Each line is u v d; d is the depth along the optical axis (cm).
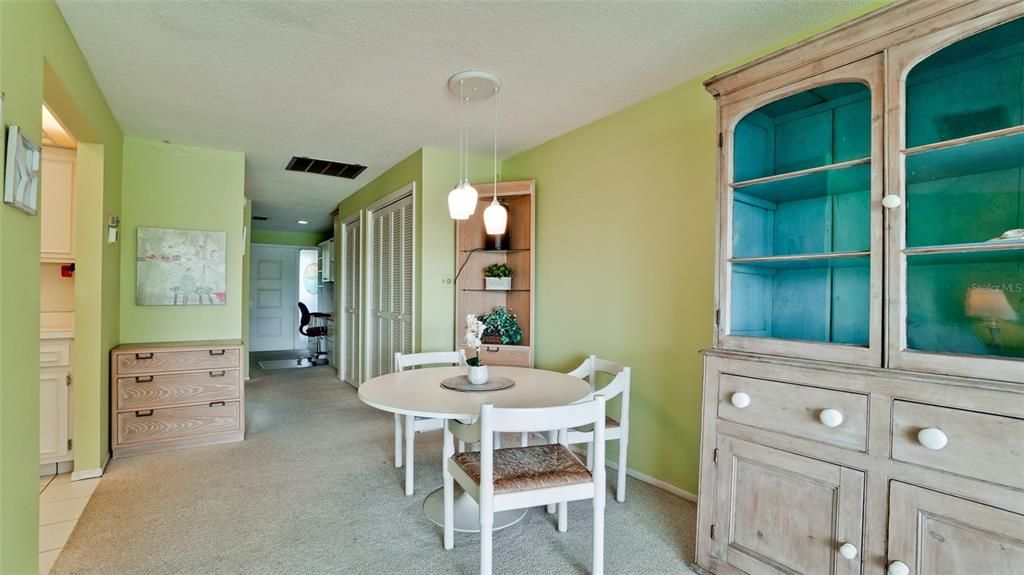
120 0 182
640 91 266
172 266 354
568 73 243
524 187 356
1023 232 125
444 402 196
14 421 144
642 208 279
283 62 233
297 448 328
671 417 260
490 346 364
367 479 274
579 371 275
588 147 318
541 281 359
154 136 344
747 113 178
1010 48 132
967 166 142
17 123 145
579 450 327
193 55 226
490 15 192
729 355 175
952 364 127
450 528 201
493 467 180
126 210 343
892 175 139
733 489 173
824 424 149
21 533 150
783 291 189
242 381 345
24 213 150
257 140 355
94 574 179
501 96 273
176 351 324
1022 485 114
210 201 371
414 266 390
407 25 200
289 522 222
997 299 136
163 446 321
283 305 905
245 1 183
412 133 340
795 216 188
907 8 135
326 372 653
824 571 148
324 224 801
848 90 161
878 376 138
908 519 132
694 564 186
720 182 183
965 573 122
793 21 196
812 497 152
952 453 125
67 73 199
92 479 270
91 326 274
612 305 298
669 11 189
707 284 242
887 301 139
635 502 247
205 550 197
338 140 357
